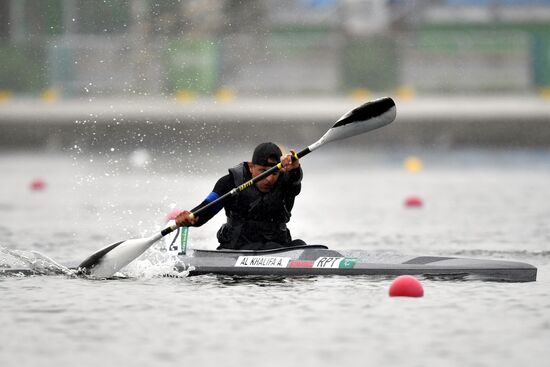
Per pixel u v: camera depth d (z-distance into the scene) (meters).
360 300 33.84
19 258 41.72
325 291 35.34
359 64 149.38
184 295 34.91
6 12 144.38
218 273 38.62
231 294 35.00
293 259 38.69
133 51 140.12
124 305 33.31
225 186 39.34
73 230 56.72
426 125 124.44
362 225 59.59
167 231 38.84
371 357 26.58
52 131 124.06
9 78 144.62
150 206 68.69
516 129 123.56
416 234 55.16
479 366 25.70
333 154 119.50
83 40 141.75
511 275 37.66
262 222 39.69
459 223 60.41
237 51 146.75
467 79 149.50
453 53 149.38
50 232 55.72
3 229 56.94
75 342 28.34
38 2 143.00
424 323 30.55
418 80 149.88
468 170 99.56
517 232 55.91
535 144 123.50
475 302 33.53
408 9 155.88
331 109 129.88
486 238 53.34
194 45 142.38
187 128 121.81
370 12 154.88
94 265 38.62
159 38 141.25
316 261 38.59
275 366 25.75
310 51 148.88
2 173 95.62
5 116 124.62
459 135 124.19
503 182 87.38
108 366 25.86
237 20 147.88
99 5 140.88
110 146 122.94
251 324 30.47
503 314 31.78
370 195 78.06
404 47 149.75
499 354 26.88
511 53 149.12
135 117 122.00
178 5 142.25
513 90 149.38
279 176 39.34
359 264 38.34
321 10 156.25
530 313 31.92
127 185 83.81
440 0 161.88
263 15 149.88
